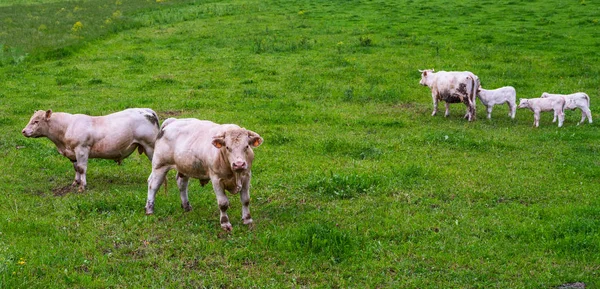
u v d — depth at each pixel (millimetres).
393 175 11680
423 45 27172
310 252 8242
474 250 8289
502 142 14273
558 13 33125
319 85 21234
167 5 43406
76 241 8719
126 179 12148
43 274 7703
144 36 31531
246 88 21062
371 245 8492
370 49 26641
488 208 9953
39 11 41438
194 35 31203
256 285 7449
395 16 34344
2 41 29719
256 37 30141
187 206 10070
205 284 7512
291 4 40625
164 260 8141
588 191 10727
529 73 22266
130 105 18672
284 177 11766
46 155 13672
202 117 17094
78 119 11516
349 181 11055
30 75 23531
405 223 9258
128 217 9664
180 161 9258
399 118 17172
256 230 9109
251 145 8734
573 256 8047
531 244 8430
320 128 16109
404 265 7887
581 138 14703
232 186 8938
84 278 7508
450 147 14023
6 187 11398
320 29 31594
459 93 16844
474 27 30625
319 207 10125
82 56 27016
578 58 24016
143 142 11695
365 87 20969
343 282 7480
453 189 10906
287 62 25031
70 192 11281
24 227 9188
